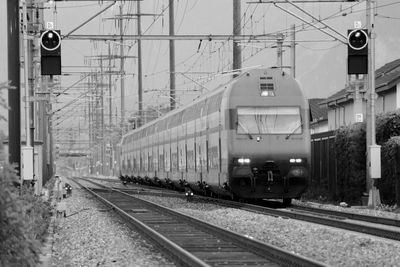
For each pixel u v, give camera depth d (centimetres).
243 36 6738
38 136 8388
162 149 9694
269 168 5669
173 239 3653
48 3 6134
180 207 6366
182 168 8094
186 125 7856
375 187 5538
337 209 5556
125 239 3806
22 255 1747
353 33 5166
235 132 5691
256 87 5784
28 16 6072
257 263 2767
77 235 4122
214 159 6275
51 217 4866
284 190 5747
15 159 3516
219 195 6925
